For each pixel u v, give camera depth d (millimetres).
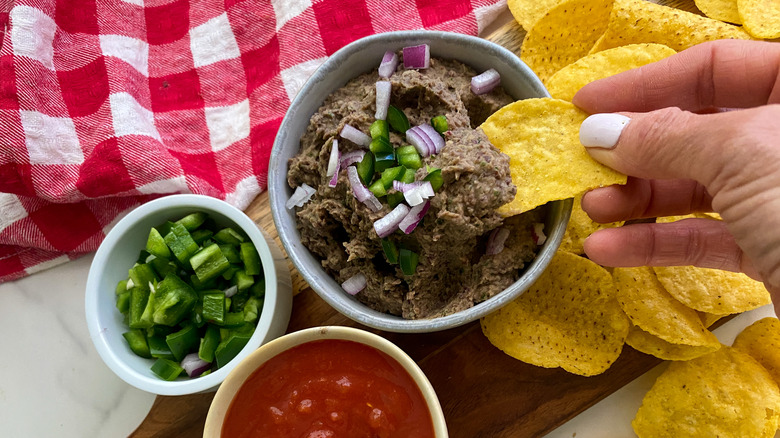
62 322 378
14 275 378
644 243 309
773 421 323
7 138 357
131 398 370
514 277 303
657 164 257
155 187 366
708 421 328
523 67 309
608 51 325
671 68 295
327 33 380
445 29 376
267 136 374
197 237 339
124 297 334
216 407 281
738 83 292
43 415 369
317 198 313
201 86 392
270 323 318
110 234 329
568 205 292
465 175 283
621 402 349
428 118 308
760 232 233
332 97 327
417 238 297
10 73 361
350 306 299
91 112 373
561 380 345
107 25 388
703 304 327
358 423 292
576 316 336
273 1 388
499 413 344
